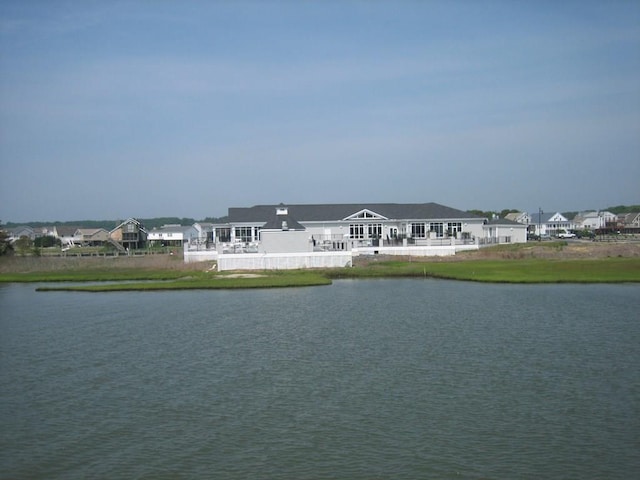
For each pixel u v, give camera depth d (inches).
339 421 986.7
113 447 912.3
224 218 4702.3
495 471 811.4
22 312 2188.7
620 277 2689.5
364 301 2222.0
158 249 6407.5
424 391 1120.8
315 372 1262.3
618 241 5383.9
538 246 4185.5
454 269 3142.2
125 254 5625.0
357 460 848.9
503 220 5137.8
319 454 870.4
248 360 1375.5
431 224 4426.7
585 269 2992.1
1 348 1560.0
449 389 1129.4
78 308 2256.4
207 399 1109.7
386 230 4419.3
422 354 1387.8
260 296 2425.0
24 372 1320.1
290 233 3334.2
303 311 2031.3
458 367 1272.1
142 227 7372.1
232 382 1208.2
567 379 1175.0
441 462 837.2
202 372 1284.4
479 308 2003.0
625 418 974.4
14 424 1010.1
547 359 1320.1
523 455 853.8
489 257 3713.1
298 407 1055.0
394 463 837.8
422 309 2010.3
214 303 2263.8
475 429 942.4
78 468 847.1
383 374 1234.6
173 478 812.0
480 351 1402.6
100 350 1517.0
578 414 994.7
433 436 920.9
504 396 1084.5
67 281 3356.3
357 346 1485.0
